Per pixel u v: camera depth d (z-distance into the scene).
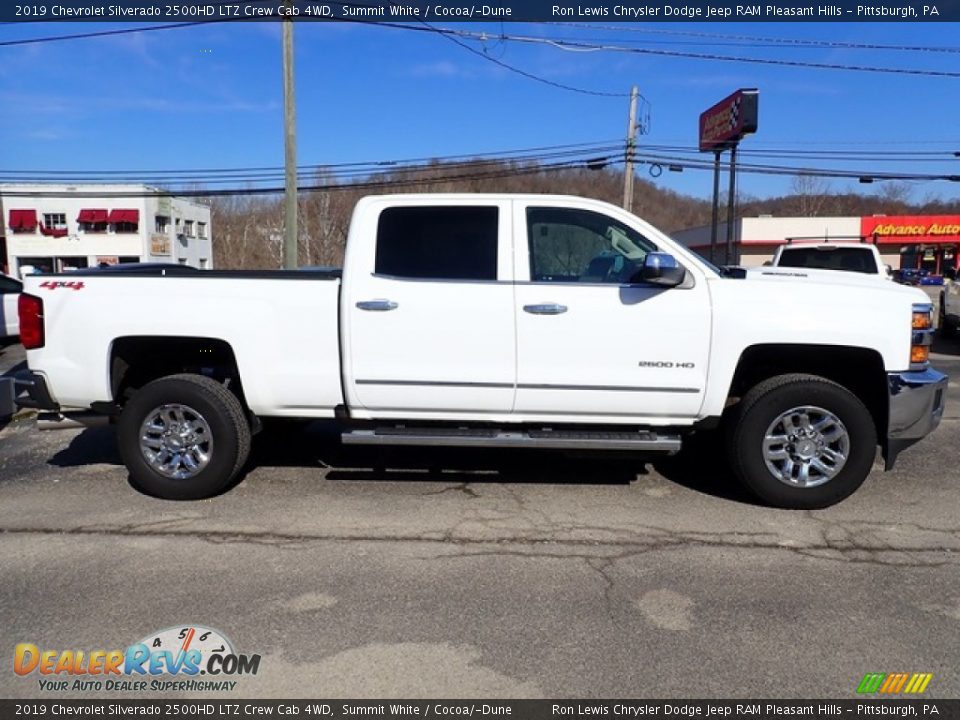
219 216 74.69
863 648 2.99
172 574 3.68
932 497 4.81
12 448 6.17
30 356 4.78
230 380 4.98
